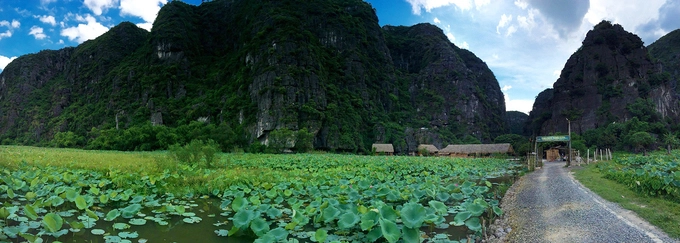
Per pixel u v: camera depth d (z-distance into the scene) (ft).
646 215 32.12
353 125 302.86
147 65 347.15
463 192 45.19
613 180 61.11
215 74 346.54
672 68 418.92
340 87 331.57
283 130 241.96
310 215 32.48
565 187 54.90
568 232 28.81
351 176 63.36
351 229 29.48
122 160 87.20
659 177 43.78
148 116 308.40
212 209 37.73
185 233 28.96
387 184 52.42
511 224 33.06
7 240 23.47
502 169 109.60
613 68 360.07
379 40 421.59
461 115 431.43
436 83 452.76
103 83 373.81
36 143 345.10
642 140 239.09
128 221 31.45
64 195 34.40
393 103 390.42
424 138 347.97
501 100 538.47
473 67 533.55
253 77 290.76
